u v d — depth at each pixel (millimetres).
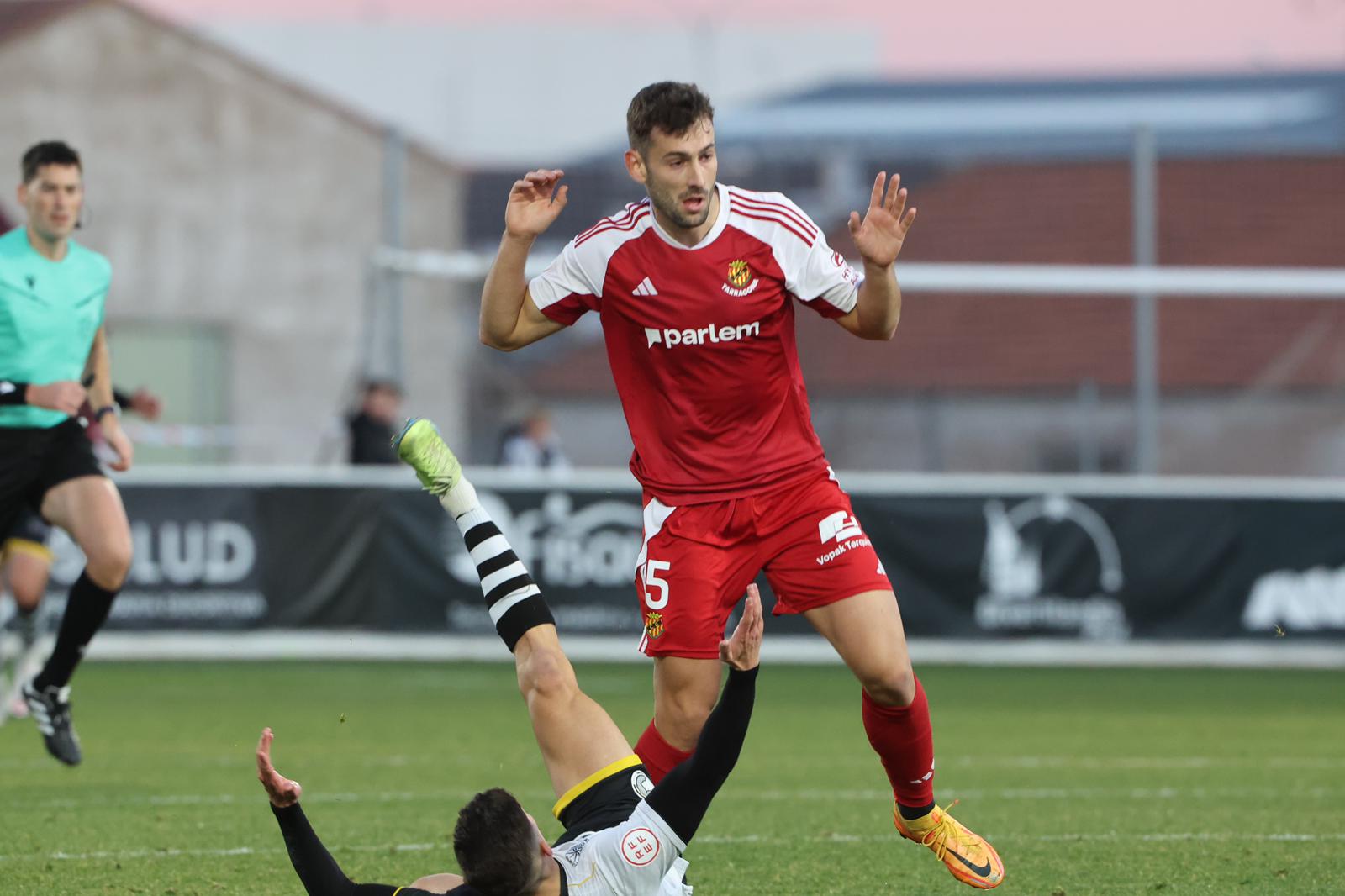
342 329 102250
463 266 56031
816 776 28078
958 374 84375
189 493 47812
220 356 100188
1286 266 89000
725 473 17391
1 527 24969
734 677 14656
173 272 101438
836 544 17297
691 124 16484
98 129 101625
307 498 48219
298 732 33562
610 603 48750
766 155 108062
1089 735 34188
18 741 31953
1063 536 49094
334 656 48562
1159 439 82750
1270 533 49312
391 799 25016
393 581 48406
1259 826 22812
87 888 18344
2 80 100812
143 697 39875
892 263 17109
